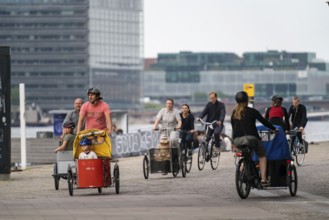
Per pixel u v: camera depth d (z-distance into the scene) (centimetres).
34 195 2130
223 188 2206
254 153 1962
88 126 2211
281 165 1967
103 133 2098
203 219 1543
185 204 1808
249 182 1931
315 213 1628
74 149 2105
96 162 2078
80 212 1672
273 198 1939
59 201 1912
